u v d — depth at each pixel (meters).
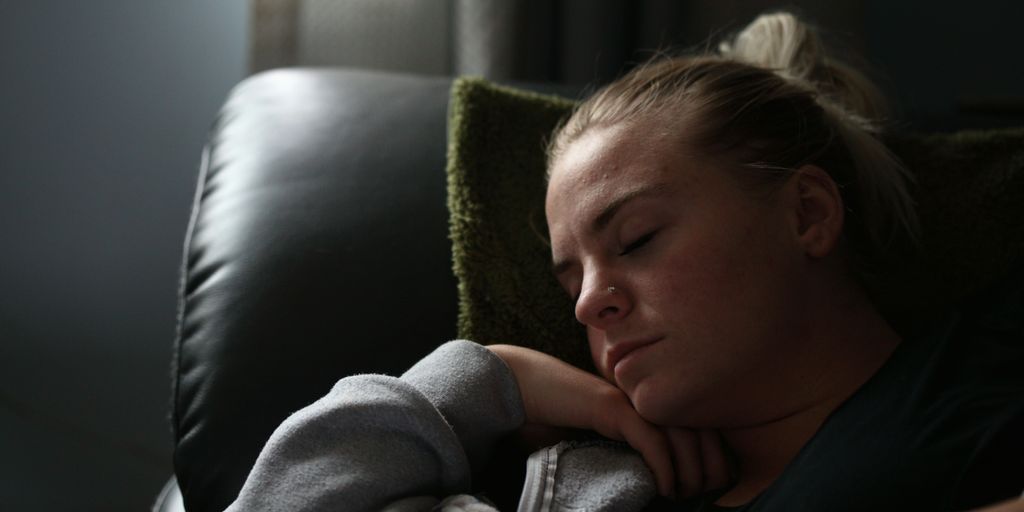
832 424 0.67
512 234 0.90
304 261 0.87
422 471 0.69
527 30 1.43
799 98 0.83
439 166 0.95
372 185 0.93
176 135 1.54
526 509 0.68
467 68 1.43
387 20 1.47
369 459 0.68
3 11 1.49
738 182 0.73
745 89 0.80
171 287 1.55
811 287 0.73
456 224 0.89
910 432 0.63
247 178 0.94
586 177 0.74
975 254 0.90
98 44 1.52
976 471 0.59
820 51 1.02
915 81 1.61
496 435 0.75
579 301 0.71
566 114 0.98
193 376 0.82
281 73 1.08
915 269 0.90
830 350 0.73
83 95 1.52
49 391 1.52
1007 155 0.95
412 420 0.69
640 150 0.74
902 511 0.60
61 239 1.52
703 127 0.75
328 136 0.97
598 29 1.45
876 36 1.60
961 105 1.52
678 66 0.83
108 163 1.53
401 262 0.88
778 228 0.73
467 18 1.43
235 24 1.55
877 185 0.89
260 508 0.66
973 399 0.64
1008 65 1.59
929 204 0.93
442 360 0.76
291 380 0.81
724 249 0.70
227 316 0.84
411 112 1.00
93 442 1.54
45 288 1.52
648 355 0.70
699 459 0.73
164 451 1.55
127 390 1.54
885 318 0.88
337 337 0.83
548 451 0.72
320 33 1.46
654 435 0.72
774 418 0.72
